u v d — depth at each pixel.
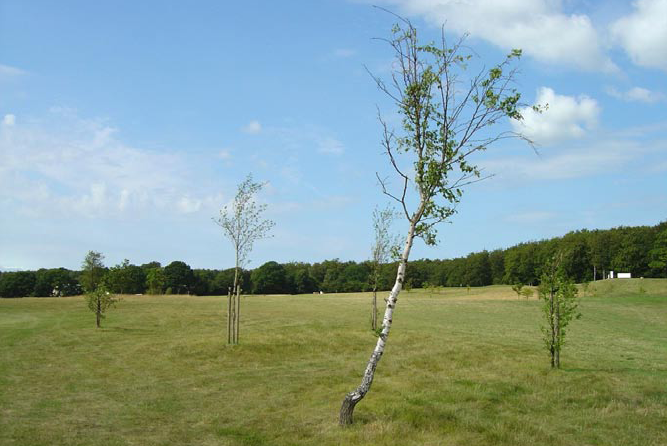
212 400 12.91
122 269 33.22
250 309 49.25
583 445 9.61
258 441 9.50
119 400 12.80
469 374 16.39
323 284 115.50
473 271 119.94
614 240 96.56
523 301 60.38
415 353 21.12
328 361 19.33
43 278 91.62
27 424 10.35
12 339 24.36
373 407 11.80
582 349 23.41
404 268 10.74
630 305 51.28
